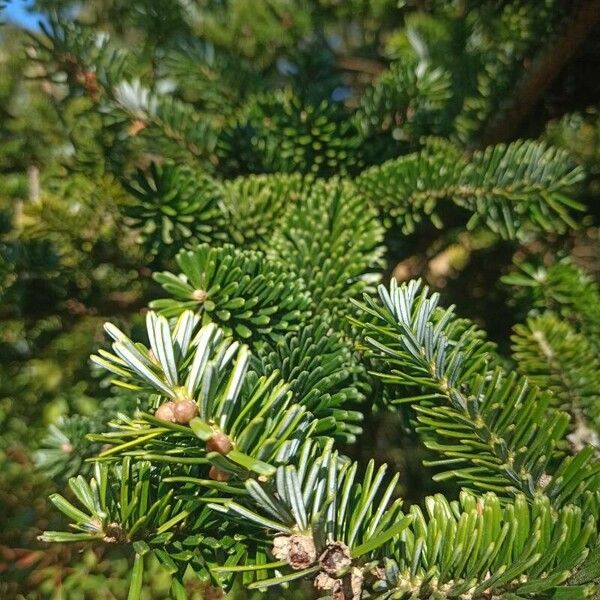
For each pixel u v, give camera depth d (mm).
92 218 304
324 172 306
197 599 293
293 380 177
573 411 237
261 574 137
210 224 258
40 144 375
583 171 299
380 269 303
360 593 127
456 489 224
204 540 144
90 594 323
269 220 267
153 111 300
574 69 314
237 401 139
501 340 314
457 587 133
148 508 144
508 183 267
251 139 300
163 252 256
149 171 262
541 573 137
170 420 129
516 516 142
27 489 331
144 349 136
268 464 122
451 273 364
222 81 353
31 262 282
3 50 416
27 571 329
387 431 309
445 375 171
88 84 288
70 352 324
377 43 468
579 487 155
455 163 271
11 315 285
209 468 150
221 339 146
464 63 329
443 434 168
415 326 170
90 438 130
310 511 129
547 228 267
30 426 319
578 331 287
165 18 378
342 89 418
